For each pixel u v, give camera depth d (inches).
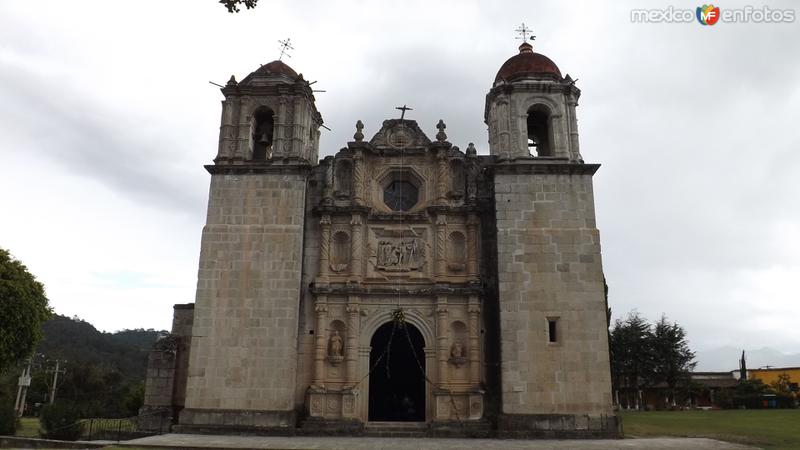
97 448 879.1
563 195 1139.9
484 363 1119.0
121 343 6171.3
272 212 1159.0
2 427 1263.5
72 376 3115.2
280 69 1288.1
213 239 1138.7
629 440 970.7
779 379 3184.1
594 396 1035.9
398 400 1196.5
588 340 1063.0
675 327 2753.4
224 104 1241.4
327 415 1075.3
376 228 1184.2
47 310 1405.0
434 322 1133.1
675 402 2792.8
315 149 1402.6
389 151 1236.5
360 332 1127.0
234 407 1055.6
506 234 1118.4
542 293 1087.0
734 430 1170.6
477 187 1218.6
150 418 1167.0
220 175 1181.1
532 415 1026.1
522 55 1296.8
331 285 1150.3
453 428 1049.5
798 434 1095.6
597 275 1095.6
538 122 1301.7
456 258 1176.8
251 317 1099.3
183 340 1224.2
